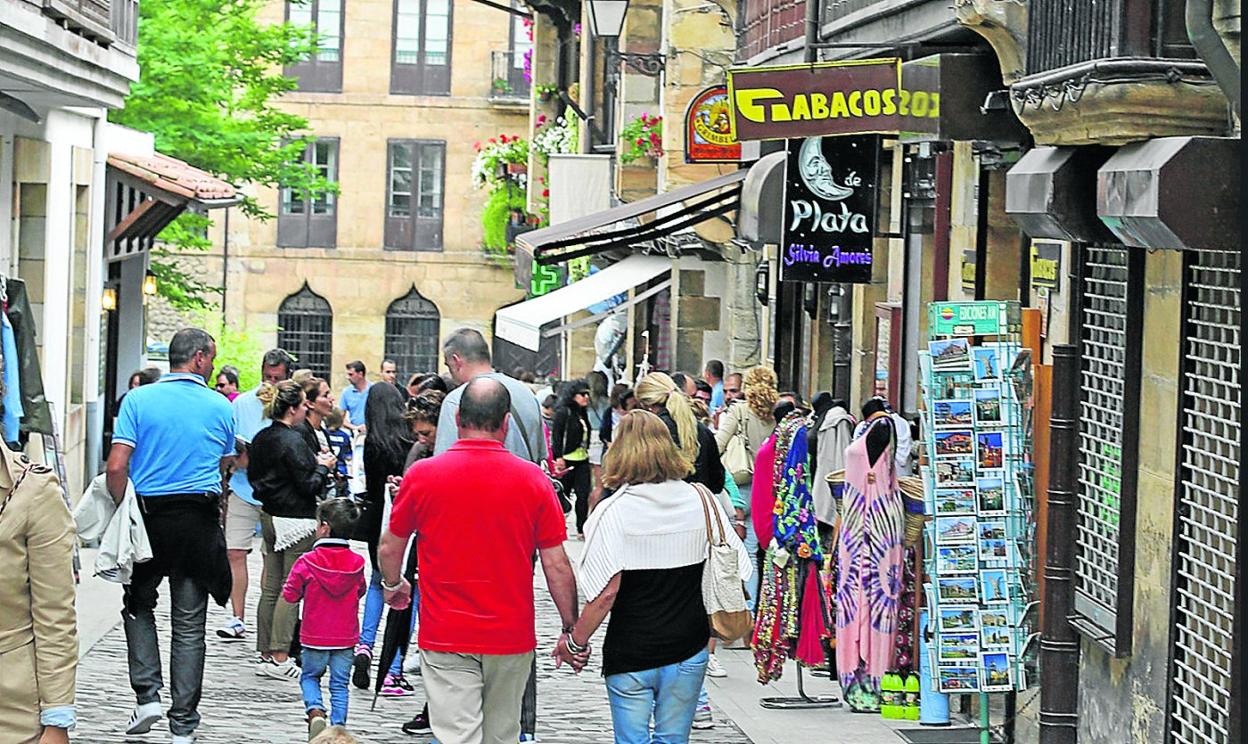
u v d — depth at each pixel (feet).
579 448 125.59
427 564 50.06
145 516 61.05
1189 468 51.06
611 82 187.01
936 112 66.13
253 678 75.87
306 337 300.40
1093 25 49.06
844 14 81.30
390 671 73.15
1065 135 51.70
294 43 227.81
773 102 67.31
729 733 67.92
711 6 135.85
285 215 298.15
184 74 205.36
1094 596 57.72
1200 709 50.08
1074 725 59.36
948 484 60.85
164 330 277.64
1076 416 59.21
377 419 74.49
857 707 71.15
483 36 297.74
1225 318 49.01
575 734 67.05
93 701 68.69
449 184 298.76
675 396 67.56
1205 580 49.90
